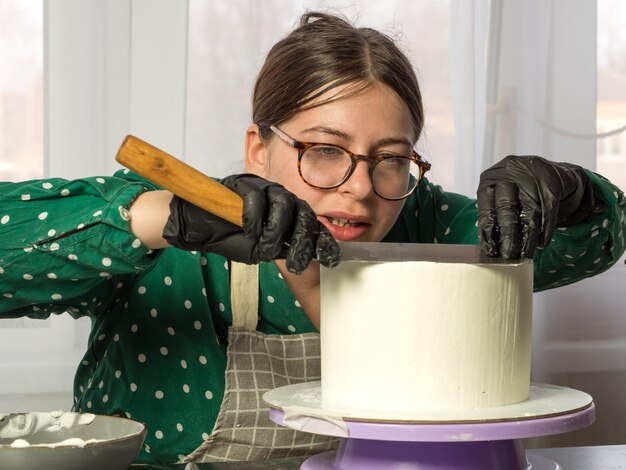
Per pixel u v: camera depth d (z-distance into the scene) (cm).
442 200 127
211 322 108
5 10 163
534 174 82
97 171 167
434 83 184
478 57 186
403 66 102
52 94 165
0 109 164
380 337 71
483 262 76
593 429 193
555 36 190
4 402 166
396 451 72
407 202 123
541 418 68
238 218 71
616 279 193
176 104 170
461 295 70
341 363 73
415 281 70
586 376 193
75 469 69
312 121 96
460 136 183
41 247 84
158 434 105
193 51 172
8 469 68
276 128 100
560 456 89
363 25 180
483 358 71
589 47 191
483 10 187
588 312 193
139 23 168
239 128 173
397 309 70
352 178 96
